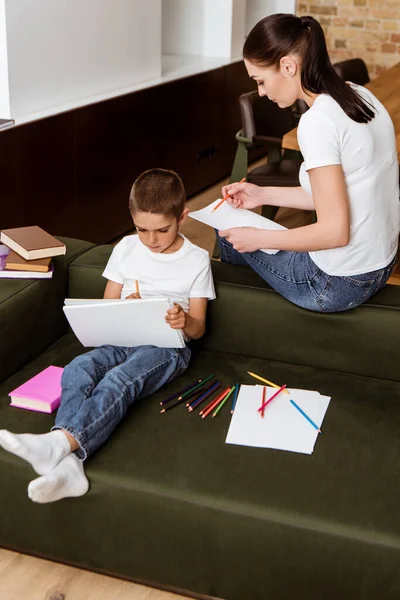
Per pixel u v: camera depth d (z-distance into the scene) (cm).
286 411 215
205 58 575
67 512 197
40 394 217
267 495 184
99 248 269
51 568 208
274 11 670
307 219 478
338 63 494
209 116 539
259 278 249
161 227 228
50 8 374
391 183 220
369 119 210
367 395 225
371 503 182
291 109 434
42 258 246
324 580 182
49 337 251
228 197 250
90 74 416
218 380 231
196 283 238
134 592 201
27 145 357
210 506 184
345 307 230
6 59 352
